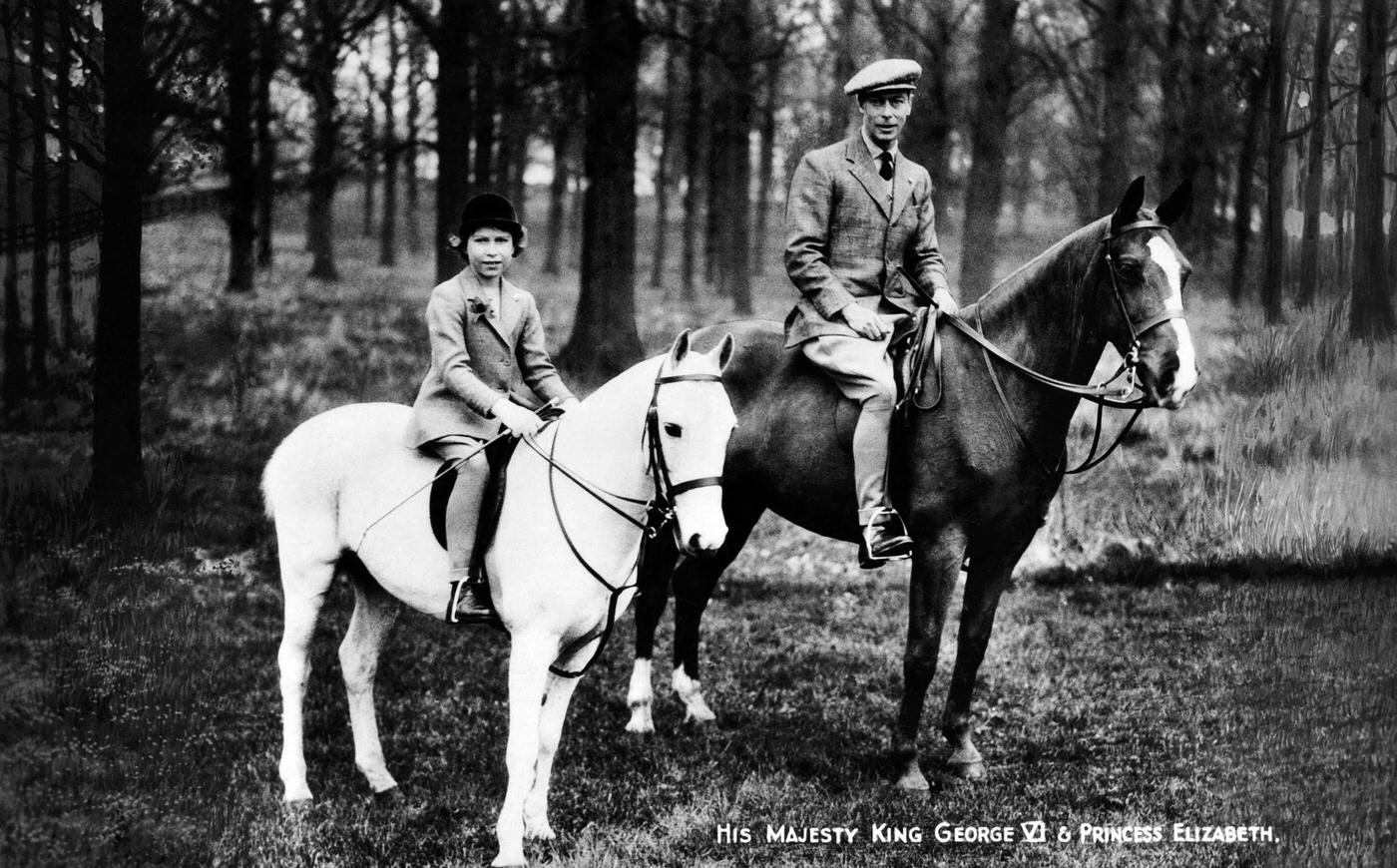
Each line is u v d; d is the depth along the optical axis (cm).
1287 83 875
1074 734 527
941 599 460
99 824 384
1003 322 467
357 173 1219
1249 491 770
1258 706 511
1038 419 454
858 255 482
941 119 1122
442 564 401
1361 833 396
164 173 703
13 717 420
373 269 2030
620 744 514
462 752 499
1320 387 766
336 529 434
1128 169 1094
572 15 1092
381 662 625
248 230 1400
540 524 376
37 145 574
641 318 1562
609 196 1107
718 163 1805
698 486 337
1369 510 713
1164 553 791
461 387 386
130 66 604
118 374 594
